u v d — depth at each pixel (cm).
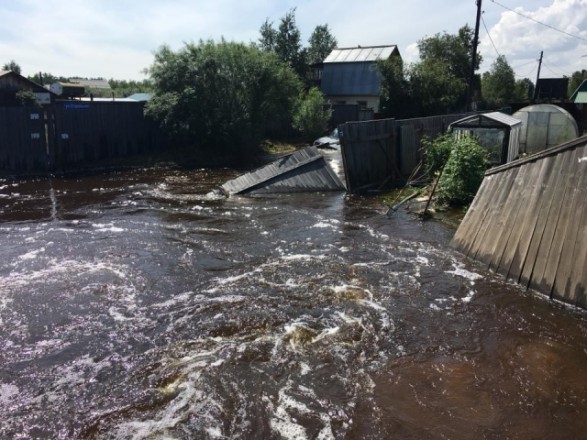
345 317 652
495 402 473
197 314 664
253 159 2403
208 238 1019
